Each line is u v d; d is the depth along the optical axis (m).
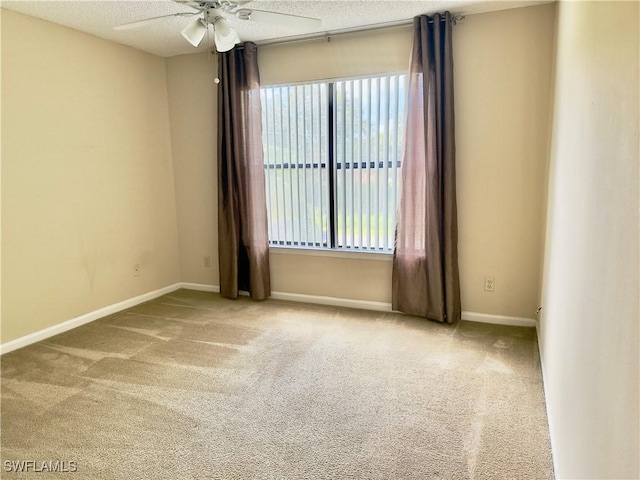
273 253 4.09
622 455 0.89
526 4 2.93
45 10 2.89
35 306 3.13
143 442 1.96
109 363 2.76
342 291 3.88
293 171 3.89
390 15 3.12
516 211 3.20
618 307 0.96
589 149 1.38
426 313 3.46
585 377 1.29
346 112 3.60
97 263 3.61
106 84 3.60
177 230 4.49
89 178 3.50
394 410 2.19
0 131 2.84
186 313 3.73
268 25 3.28
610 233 1.06
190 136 4.25
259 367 2.69
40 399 2.33
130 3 2.81
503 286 3.33
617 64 1.06
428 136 3.21
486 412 2.15
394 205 3.56
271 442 1.95
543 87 3.00
